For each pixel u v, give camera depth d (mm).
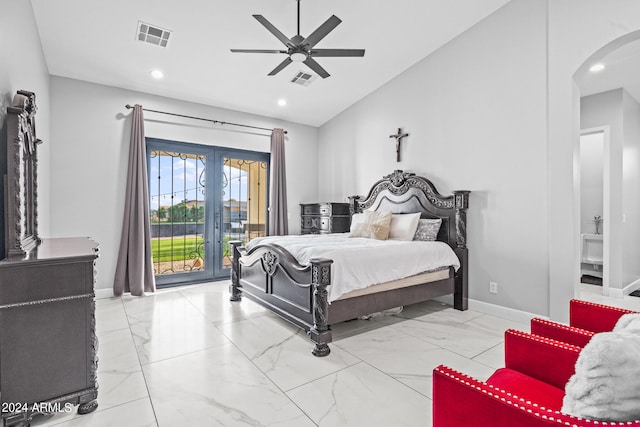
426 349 2611
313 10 3174
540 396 1208
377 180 4898
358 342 2754
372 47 3898
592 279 5160
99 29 3191
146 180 4289
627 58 3461
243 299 4039
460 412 1014
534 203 3143
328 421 1716
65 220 3848
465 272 3623
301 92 4840
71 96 3902
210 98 4754
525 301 3209
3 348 1585
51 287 1700
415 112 4297
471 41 3646
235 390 2012
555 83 2980
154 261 4602
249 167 5488
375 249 2975
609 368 785
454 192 3633
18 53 2277
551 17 2998
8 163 1737
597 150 5258
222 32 3373
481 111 3562
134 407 1837
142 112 4289
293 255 2953
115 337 2844
